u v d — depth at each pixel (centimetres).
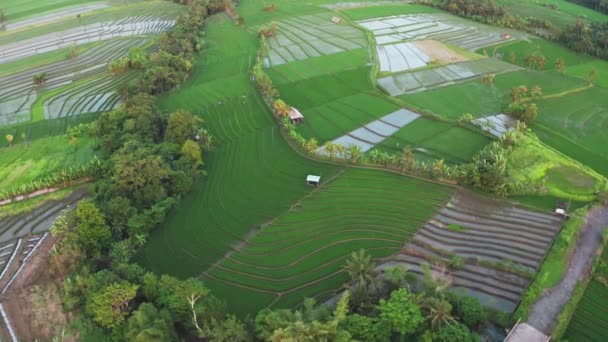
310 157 7850
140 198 6556
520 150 7688
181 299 4762
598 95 9631
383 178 7244
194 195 7044
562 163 7369
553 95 9606
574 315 4912
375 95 9869
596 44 11750
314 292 5331
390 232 6169
